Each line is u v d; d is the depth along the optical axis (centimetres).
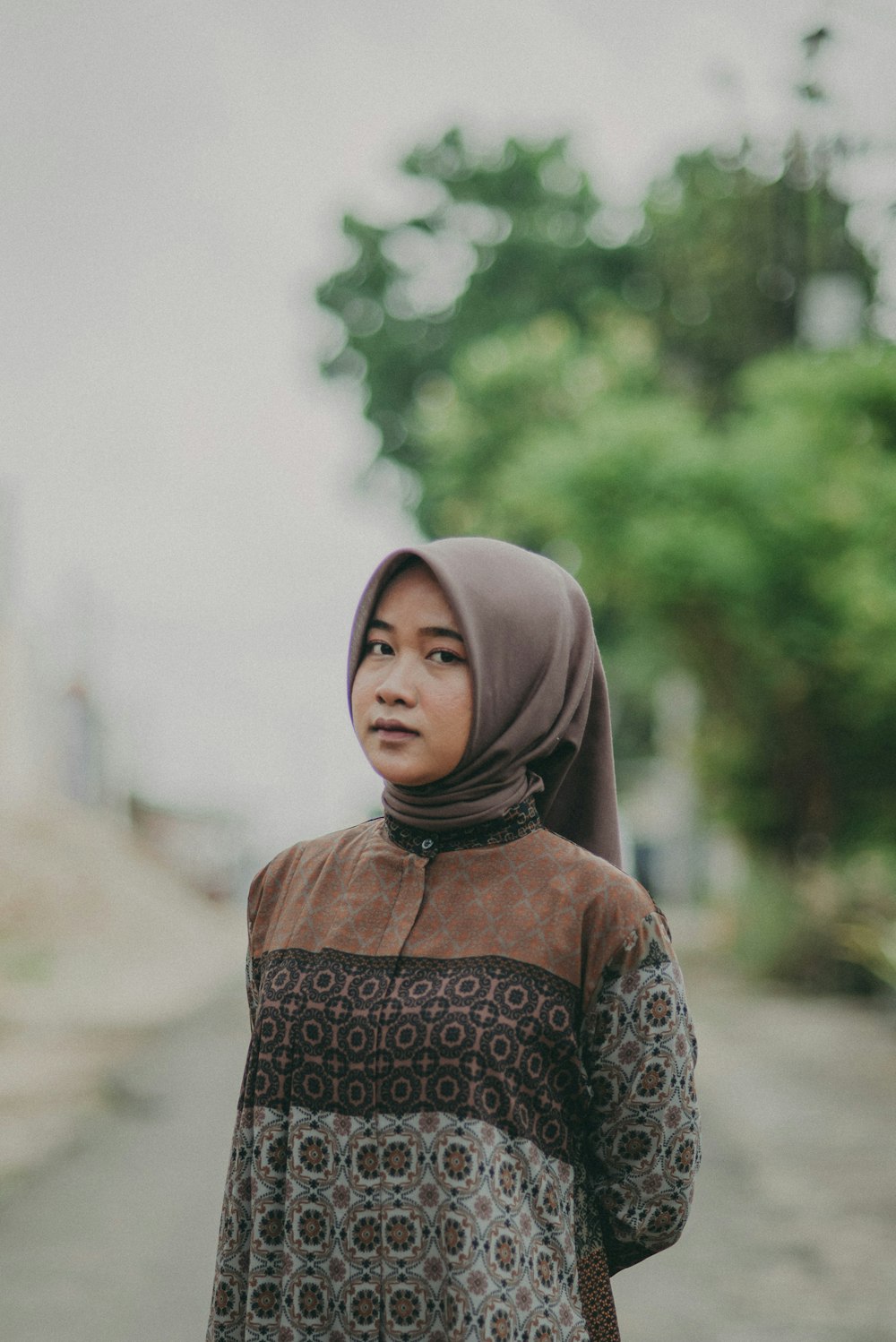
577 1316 170
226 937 2380
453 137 2544
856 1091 806
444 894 178
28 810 2456
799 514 1222
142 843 3575
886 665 1243
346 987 174
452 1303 161
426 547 181
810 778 1415
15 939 1952
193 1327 420
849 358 1181
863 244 944
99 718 3697
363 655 186
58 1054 957
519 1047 168
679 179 1980
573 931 174
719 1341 396
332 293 2566
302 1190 171
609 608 1709
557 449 1295
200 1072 880
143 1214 543
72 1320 425
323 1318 168
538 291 2411
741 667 1380
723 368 1912
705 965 1567
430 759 176
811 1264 471
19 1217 540
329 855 190
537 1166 169
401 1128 167
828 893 1384
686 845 2773
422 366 2486
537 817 186
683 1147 177
